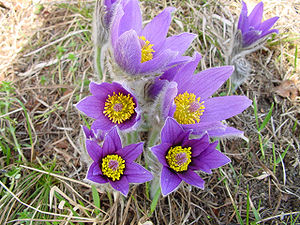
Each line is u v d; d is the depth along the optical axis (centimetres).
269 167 27
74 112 29
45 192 24
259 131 28
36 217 23
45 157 27
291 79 32
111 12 23
